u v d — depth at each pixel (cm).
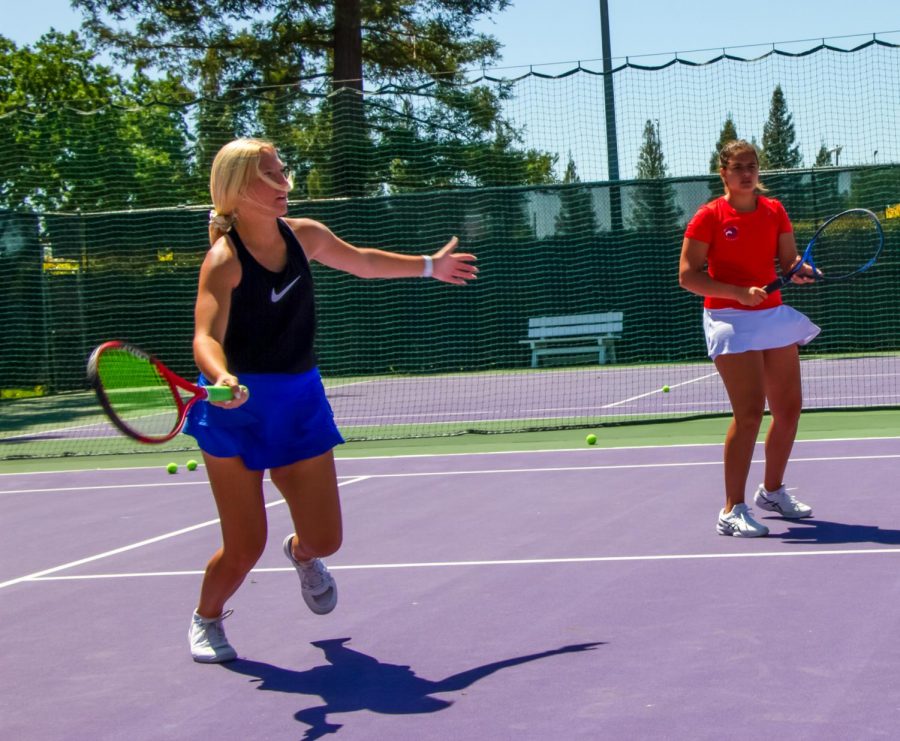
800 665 344
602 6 1948
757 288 522
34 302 1747
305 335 371
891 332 1627
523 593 455
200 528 648
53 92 3291
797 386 564
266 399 363
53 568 564
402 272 402
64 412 1630
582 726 304
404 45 2503
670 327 1727
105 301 1748
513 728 307
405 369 1816
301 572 420
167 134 1866
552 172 1748
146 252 1744
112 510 738
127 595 498
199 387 346
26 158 1855
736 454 536
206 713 338
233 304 353
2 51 3291
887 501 604
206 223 1733
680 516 595
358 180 1811
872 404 1191
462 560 521
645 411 1255
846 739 283
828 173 1574
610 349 1762
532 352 1772
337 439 381
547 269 1755
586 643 382
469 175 1789
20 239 1734
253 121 1839
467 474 799
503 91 1583
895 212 1574
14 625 458
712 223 539
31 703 357
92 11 2342
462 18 2472
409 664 374
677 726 299
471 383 1738
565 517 611
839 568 464
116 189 1870
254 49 2373
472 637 399
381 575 502
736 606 415
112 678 379
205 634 394
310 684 360
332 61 2484
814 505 606
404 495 720
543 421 1196
